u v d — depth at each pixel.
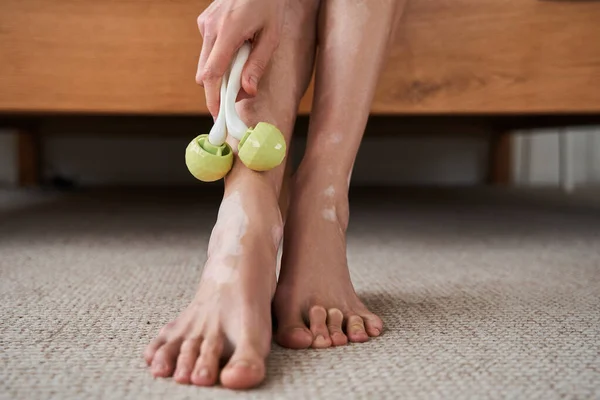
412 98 1.22
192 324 0.71
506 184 2.74
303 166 0.87
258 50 0.81
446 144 2.72
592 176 2.84
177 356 0.69
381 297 0.94
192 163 0.79
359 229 1.55
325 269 0.81
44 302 0.91
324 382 0.67
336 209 0.85
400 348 0.75
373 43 0.88
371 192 2.40
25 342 0.76
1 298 0.92
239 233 0.76
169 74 1.19
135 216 1.73
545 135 2.79
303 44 0.90
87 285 0.99
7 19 1.16
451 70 1.22
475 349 0.75
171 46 1.19
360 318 0.79
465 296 0.94
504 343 0.77
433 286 1.00
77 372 0.69
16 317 0.84
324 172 0.85
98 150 2.56
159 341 0.71
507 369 0.70
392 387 0.66
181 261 1.16
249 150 0.77
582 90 1.24
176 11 1.18
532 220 1.70
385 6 0.90
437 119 2.43
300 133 2.19
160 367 0.68
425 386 0.67
